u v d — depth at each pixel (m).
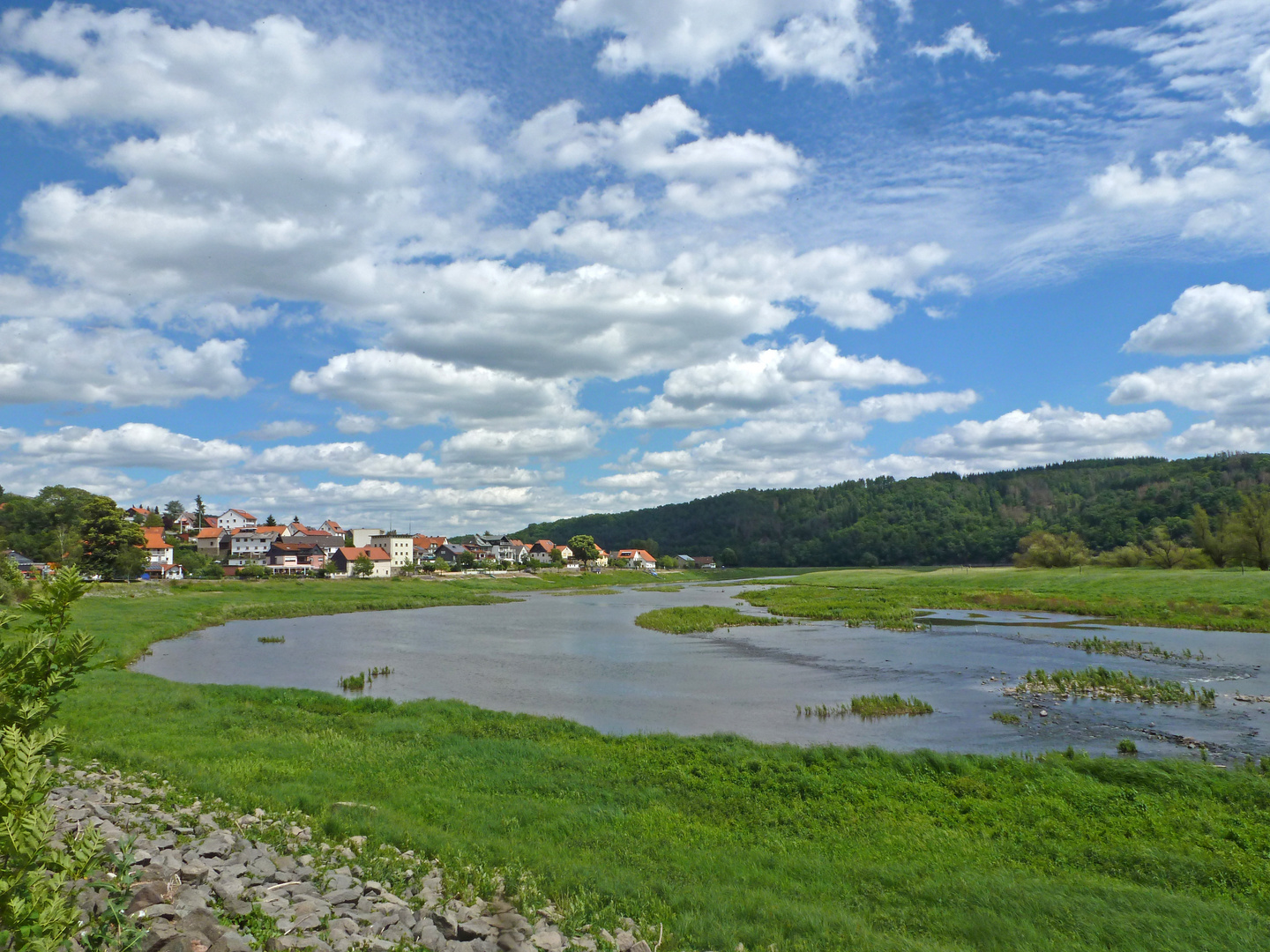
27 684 6.16
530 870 10.88
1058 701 29.95
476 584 119.94
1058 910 10.66
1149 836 14.67
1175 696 29.98
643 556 190.50
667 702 29.91
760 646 47.22
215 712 23.75
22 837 4.45
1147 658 40.84
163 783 13.38
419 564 158.38
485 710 26.03
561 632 55.88
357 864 9.98
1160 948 9.54
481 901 9.38
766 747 20.78
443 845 11.62
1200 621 55.31
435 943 7.61
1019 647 46.03
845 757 19.75
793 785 17.44
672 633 55.00
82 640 6.39
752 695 31.14
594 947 8.27
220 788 13.52
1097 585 82.94
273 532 162.25
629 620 66.38
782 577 154.12
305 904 7.82
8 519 112.69
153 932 6.02
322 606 74.06
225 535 160.12
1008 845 13.98
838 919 9.87
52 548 94.12
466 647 47.00
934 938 9.76
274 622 62.72
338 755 18.94
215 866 8.60
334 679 35.16
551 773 18.31
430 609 79.25
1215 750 22.41
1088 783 17.78
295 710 24.86
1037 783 17.78
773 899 10.55
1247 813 15.84
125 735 19.91
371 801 15.08
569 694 31.53
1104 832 14.76
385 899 8.73
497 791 16.86
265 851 9.55
